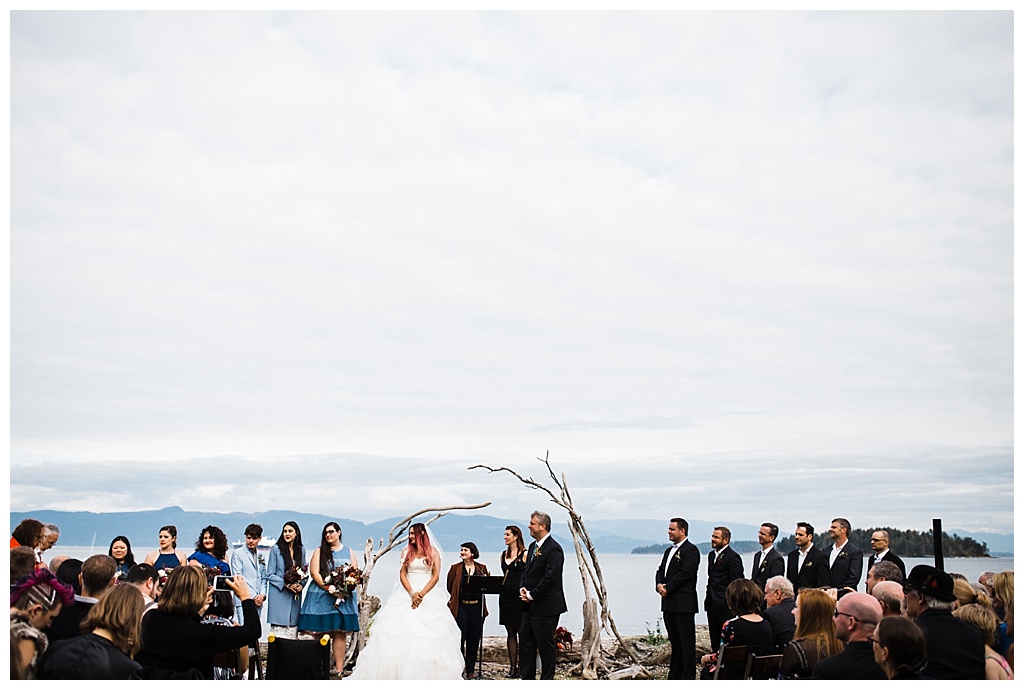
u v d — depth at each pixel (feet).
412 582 27.32
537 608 27.68
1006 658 19.53
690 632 27.91
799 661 17.11
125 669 15.49
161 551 27.91
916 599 16.62
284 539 28.78
